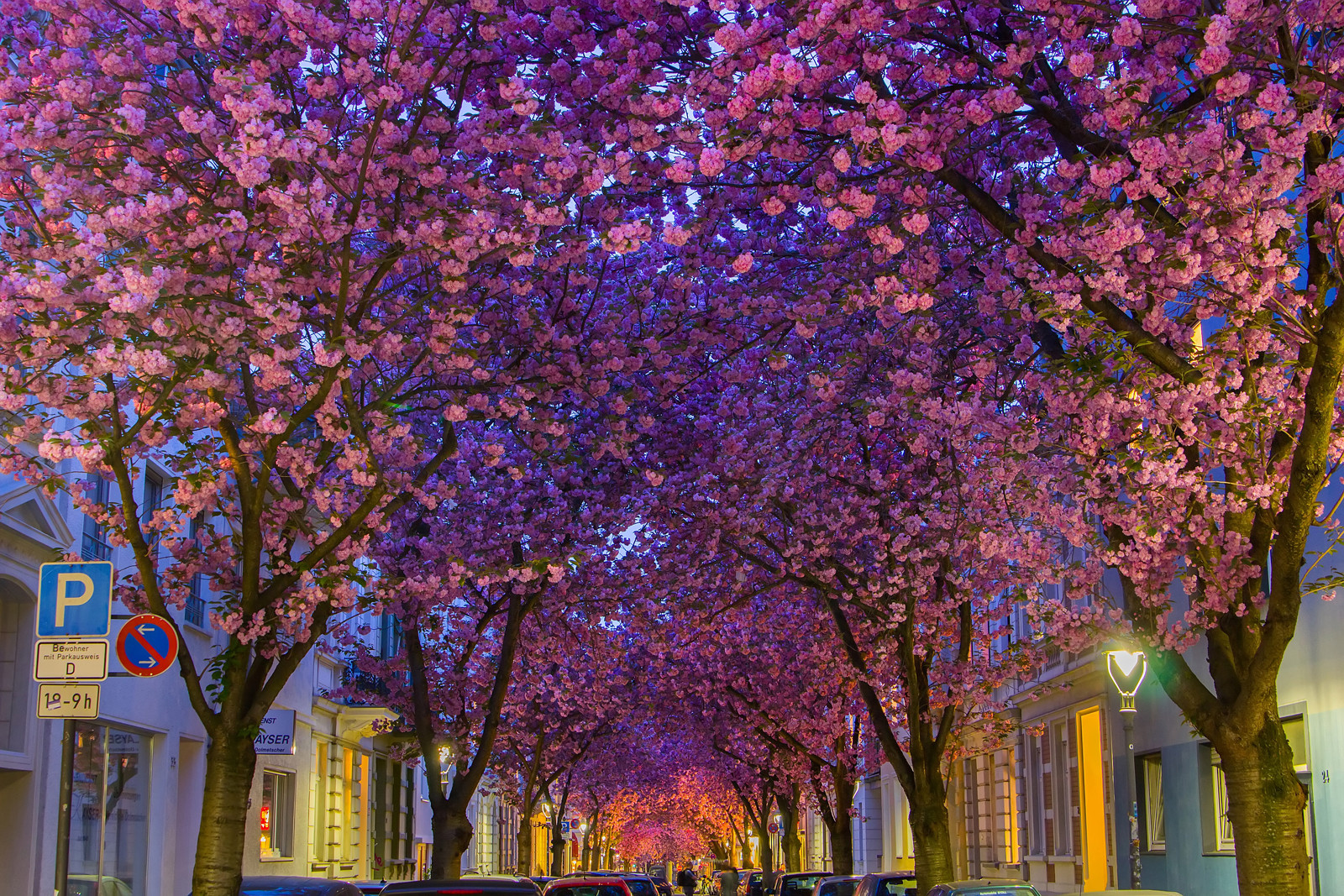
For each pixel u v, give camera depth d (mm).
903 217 11141
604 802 59312
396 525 20750
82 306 9727
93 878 17938
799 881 30578
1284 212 9227
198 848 10680
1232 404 10039
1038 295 10539
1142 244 10195
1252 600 10188
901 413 15648
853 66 10523
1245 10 8367
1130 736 14930
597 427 17688
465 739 23094
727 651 28484
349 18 11070
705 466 17906
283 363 11594
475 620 24031
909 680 19156
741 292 15156
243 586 11391
